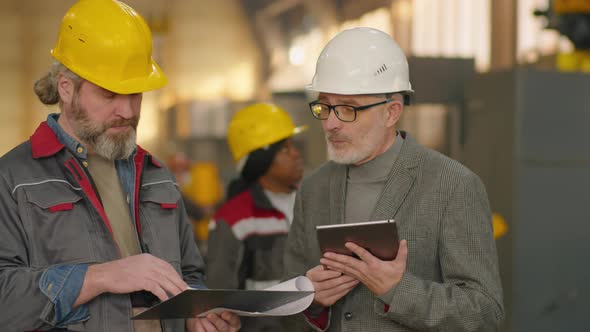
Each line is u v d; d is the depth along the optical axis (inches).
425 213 67.9
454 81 161.8
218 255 102.3
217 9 502.3
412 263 67.7
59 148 63.4
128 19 65.0
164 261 62.2
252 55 510.6
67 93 64.3
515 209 133.6
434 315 63.2
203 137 326.3
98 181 66.8
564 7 147.0
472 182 68.2
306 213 76.0
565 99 136.1
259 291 59.8
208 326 67.9
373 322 68.0
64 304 59.0
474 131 146.4
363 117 67.9
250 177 106.4
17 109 414.3
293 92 265.9
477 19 279.3
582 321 137.2
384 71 68.6
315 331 73.9
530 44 241.6
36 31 424.8
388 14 384.2
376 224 58.7
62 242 61.5
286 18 526.0
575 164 136.9
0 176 61.7
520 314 133.2
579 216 137.4
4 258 60.1
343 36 70.7
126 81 63.5
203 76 497.4
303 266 76.7
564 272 136.2
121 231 66.6
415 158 70.4
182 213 74.3
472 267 65.7
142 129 450.6
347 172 73.0
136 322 65.3
